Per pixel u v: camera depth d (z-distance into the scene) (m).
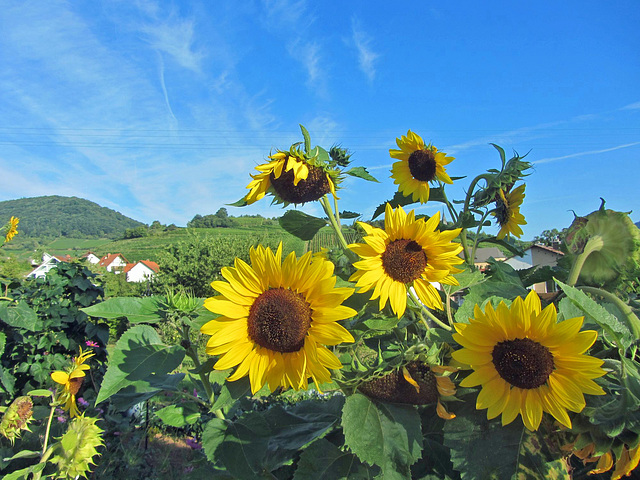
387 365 1.46
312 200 1.80
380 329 1.55
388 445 1.39
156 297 1.92
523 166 2.24
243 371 1.46
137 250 92.44
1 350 5.56
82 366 2.96
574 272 1.71
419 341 1.52
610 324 1.36
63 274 7.09
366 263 1.52
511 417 1.36
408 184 2.48
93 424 2.43
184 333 1.85
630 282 1.73
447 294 1.75
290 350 1.46
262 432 1.76
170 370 1.68
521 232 2.29
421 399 1.48
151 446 5.63
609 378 1.42
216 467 1.95
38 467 2.30
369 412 1.46
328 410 2.14
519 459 1.40
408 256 1.52
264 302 1.46
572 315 1.61
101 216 177.75
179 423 2.06
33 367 6.26
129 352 1.70
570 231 1.81
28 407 2.79
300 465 1.67
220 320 1.49
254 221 98.12
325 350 1.41
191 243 25.69
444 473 1.71
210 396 1.94
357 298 1.68
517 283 2.10
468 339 1.39
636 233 1.66
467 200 2.41
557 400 1.32
